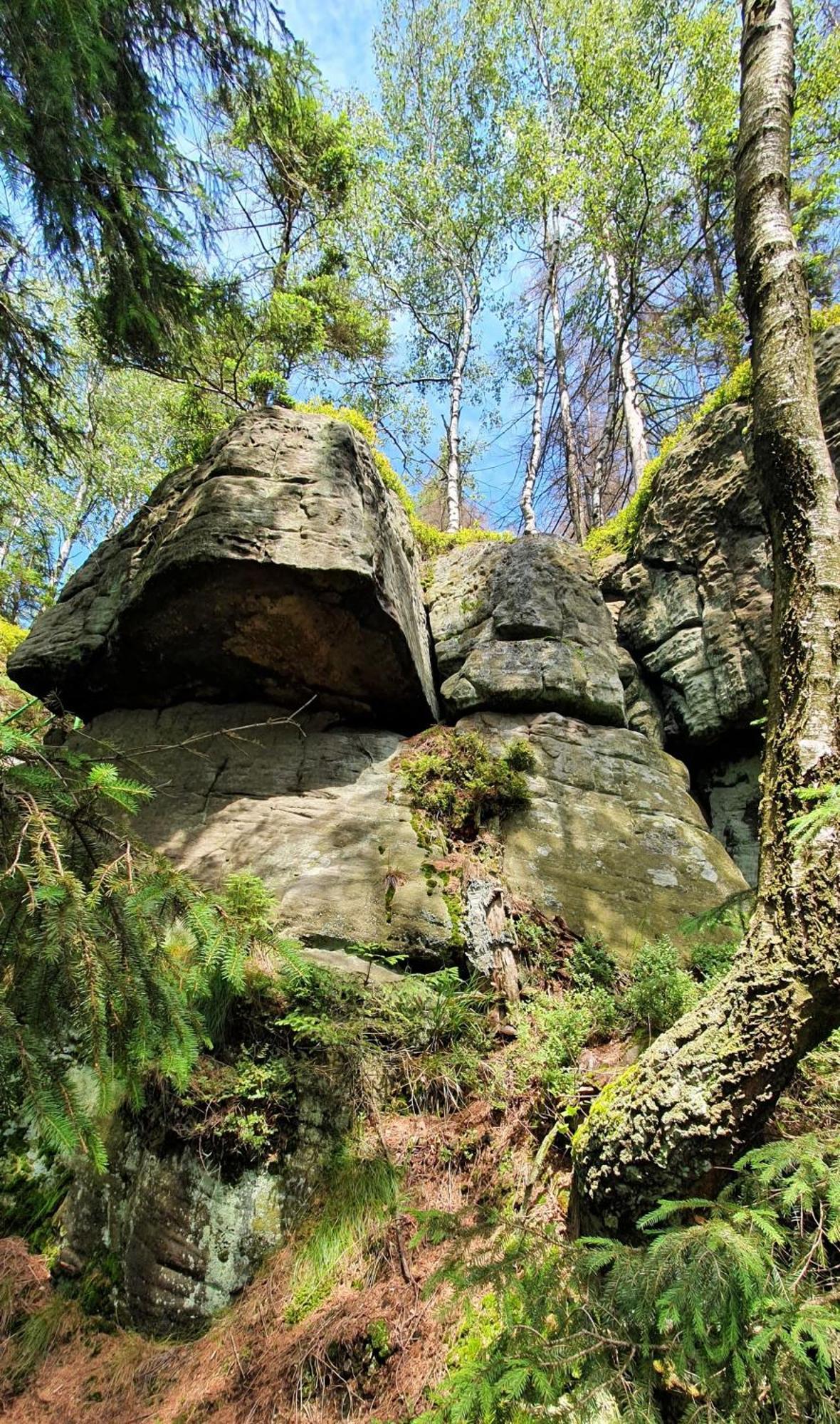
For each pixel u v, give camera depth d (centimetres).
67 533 1505
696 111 898
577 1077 274
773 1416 136
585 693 543
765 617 530
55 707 569
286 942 231
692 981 319
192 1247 266
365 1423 201
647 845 459
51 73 386
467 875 402
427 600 666
